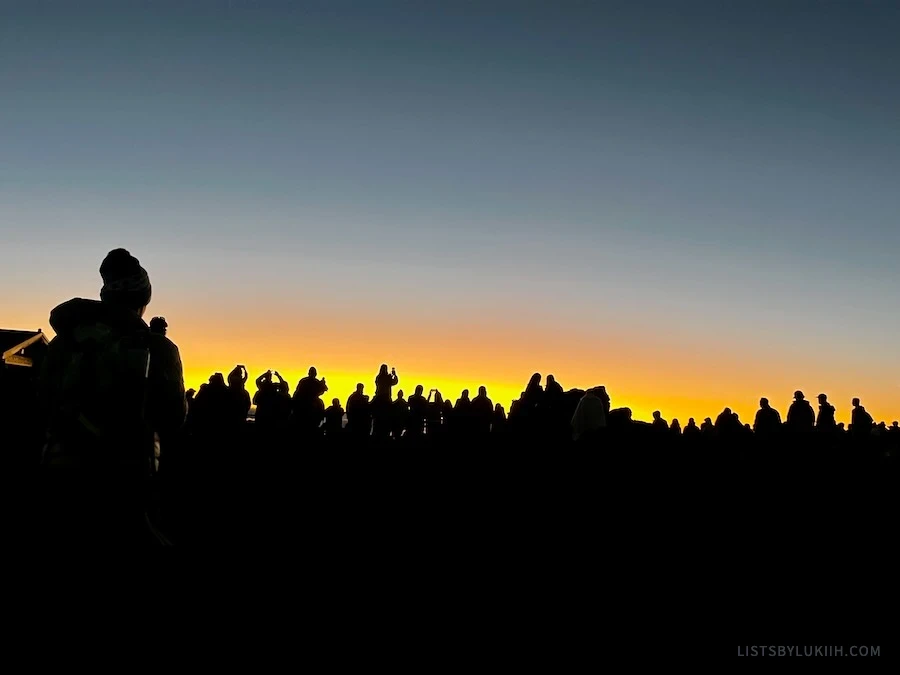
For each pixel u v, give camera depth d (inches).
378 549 354.0
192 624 201.8
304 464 613.3
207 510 437.7
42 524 126.3
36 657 121.9
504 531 413.1
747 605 273.1
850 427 788.6
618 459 490.0
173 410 135.7
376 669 185.2
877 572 339.0
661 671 198.7
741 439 784.3
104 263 140.6
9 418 412.8
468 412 698.8
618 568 332.8
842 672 203.5
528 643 218.4
